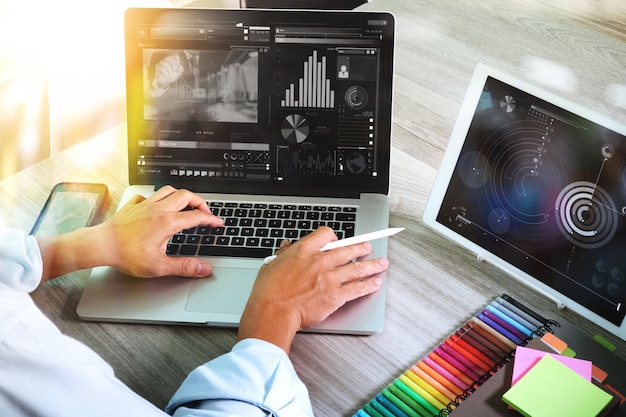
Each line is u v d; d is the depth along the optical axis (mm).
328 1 1659
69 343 738
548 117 981
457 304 1026
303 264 1001
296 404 846
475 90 1043
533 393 840
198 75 1172
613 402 839
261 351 877
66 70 2293
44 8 2215
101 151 1294
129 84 1180
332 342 976
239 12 1159
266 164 1188
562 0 1608
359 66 1159
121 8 2287
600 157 941
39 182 1229
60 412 701
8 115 2264
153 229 1051
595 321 959
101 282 1047
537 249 1004
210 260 1081
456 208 1070
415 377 919
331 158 1180
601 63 1437
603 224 945
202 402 846
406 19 1562
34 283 967
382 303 1007
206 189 1202
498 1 1607
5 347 687
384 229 1121
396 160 1271
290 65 1162
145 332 998
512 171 1018
